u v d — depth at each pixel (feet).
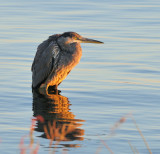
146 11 90.89
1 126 35.50
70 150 30.81
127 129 35.09
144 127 35.40
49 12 89.30
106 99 43.50
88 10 91.81
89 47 65.21
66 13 88.43
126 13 89.04
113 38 69.67
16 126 35.63
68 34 49.83
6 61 57.11
